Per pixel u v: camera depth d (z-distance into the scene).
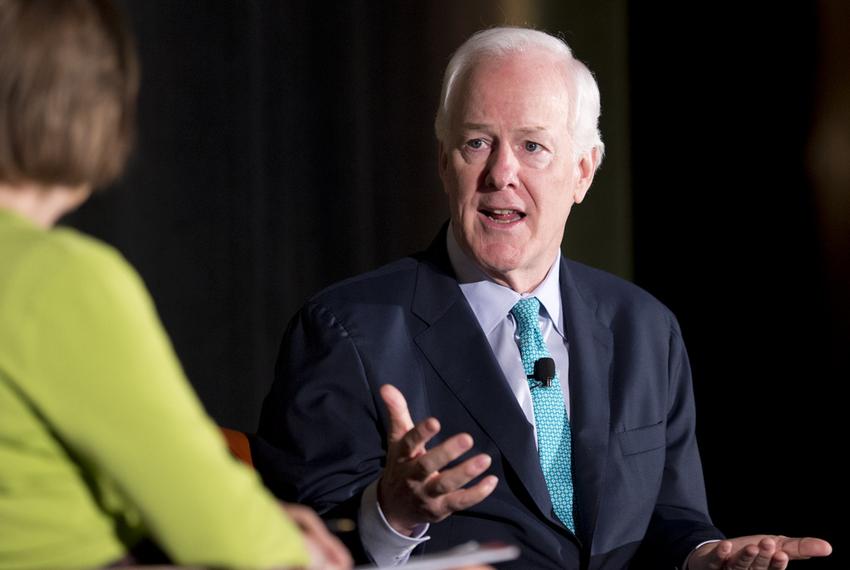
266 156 12.74
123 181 11.70
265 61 12.68
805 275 13.12
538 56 7.79
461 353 7.65
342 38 13.12
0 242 4.08
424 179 13.59
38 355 3.93
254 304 12.63
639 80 14.26
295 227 12.97
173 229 12.13
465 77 7.78
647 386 8.02
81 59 4.29
